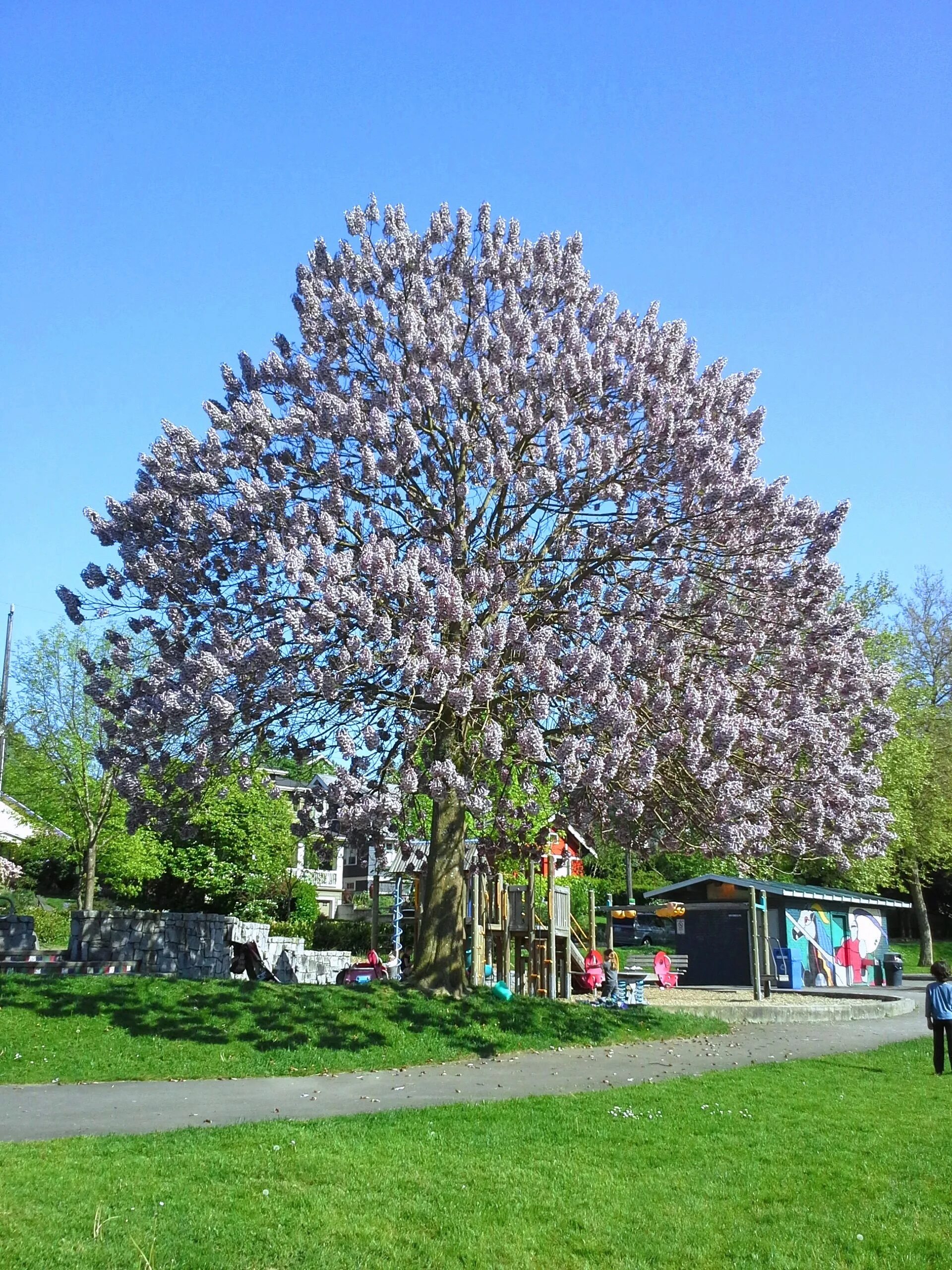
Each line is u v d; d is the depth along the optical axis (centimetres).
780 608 1570
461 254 1842
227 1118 980
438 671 1344
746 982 2884
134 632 1558
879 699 1714
